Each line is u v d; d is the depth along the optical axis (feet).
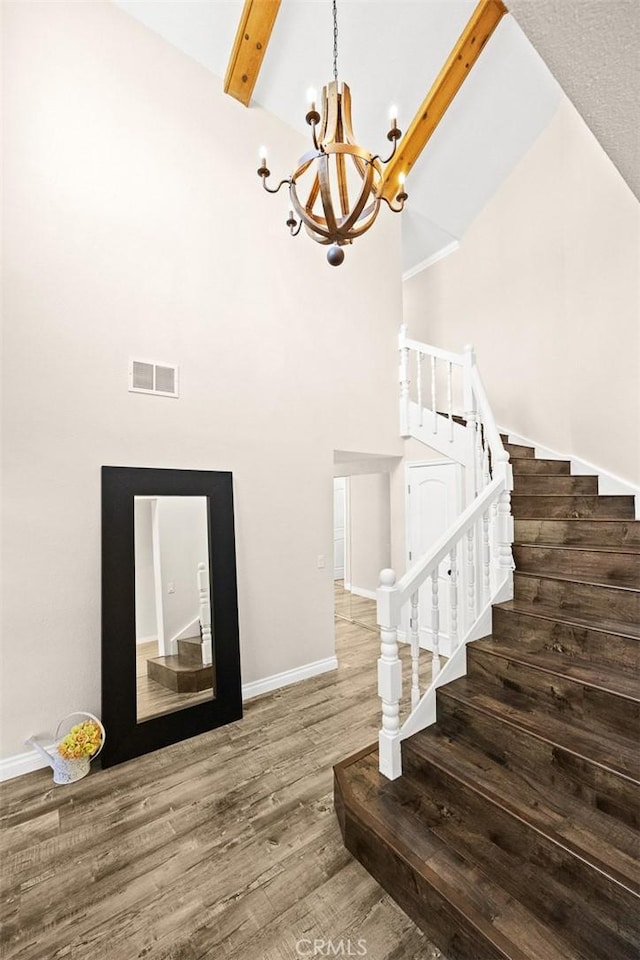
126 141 9.52
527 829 5.01
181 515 9.91
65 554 8.53
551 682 6.52
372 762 7.11
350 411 13.48
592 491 11.97
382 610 6.67
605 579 8.00
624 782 4.97
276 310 11.85
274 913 5.27
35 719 8.14
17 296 8.14
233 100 11.25
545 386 13.98
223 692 9.80
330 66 11.59
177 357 10.06
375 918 5.18
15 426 8.09
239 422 11.04
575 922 4.33
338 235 6.32
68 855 6.15
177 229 10.17
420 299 19.25
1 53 8.13
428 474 14.20
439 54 12.03
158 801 7.23
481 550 9.18
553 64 3.42
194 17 9.93
